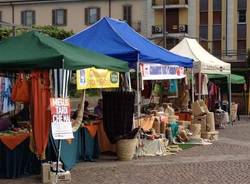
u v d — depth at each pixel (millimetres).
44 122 9867
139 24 55531
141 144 13617
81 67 9898
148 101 18125
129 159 12797
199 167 11898
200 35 55250
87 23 55938
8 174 10336
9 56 9812
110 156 13383
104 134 13461
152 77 14414
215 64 19656
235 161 12828
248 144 16578
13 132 10609
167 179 10406
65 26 56531
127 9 55625
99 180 10266
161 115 15383
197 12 55438
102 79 12688
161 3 55031
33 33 10594
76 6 56375
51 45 10242
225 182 10133
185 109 18656
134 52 13516
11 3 58031
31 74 10008
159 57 14539
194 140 16359
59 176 10078
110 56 13547
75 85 12695
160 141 13859
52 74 10086
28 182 9969
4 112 13555
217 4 54844
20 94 10109
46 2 56906
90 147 12688
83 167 11742
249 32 53844
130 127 13016
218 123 23375
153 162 12562
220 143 16797
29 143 10430
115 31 14547
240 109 37906
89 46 14117
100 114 13945
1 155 10383
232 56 54062
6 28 29031
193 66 17656
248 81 40031
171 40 54406
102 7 55906
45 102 9891
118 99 12875
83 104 12109
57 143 10164
